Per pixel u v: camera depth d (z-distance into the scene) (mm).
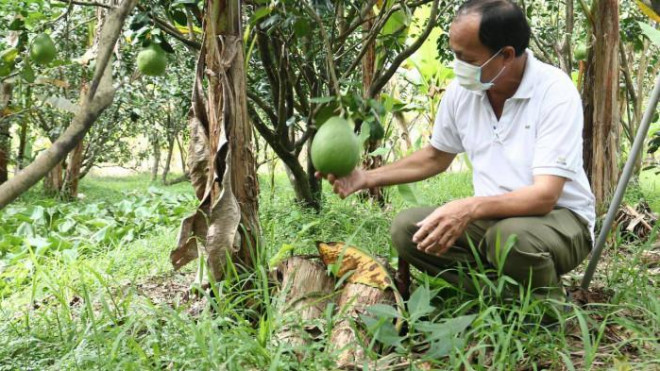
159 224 6621
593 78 4891
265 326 2432
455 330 2311
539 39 7246
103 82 1486
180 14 3988
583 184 2818
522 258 2596
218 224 2828
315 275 2889
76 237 6062
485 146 2832
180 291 3838
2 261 5168
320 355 2314
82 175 10531
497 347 2307
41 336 2830
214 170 2871
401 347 2371
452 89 2941
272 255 3377
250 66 5371
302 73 4848
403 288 2949
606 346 2568
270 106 5723
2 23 5129
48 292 3934
